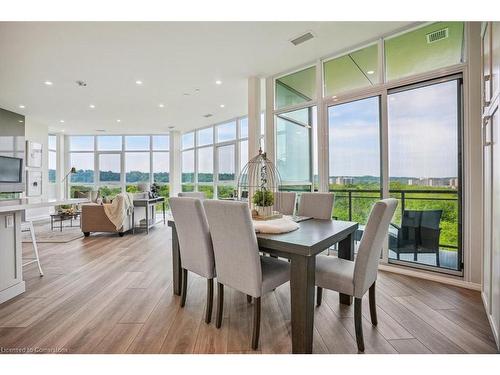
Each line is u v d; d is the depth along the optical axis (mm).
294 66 4012
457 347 1694
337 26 2973
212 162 8008
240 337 1813
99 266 3352
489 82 1996
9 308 2229
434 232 2979
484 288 2270
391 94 3215
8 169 3584
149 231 5742
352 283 1688
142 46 3340
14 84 4645
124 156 9453
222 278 1870
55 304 2303
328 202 2805
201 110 6414
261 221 2277
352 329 1911
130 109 6305
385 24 2938
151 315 2115
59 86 4750
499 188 1687
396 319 2033
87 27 2895
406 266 3066
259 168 4320
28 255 3840
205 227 1973
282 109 4324
